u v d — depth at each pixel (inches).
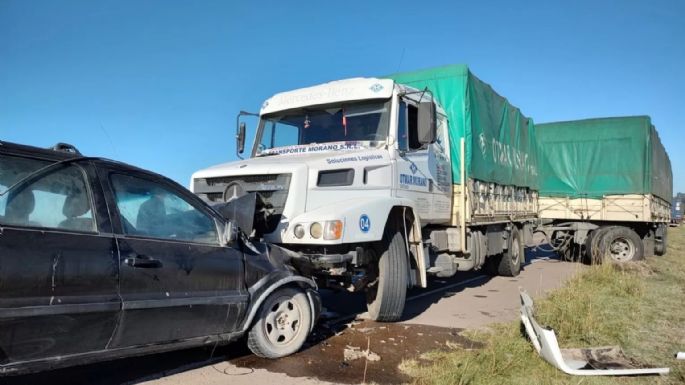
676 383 169.5
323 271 227.0
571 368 177.0
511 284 405.4
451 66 343.9
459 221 332.5
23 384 163.3
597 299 290.4
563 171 580.1
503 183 423.2
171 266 161.9
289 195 219.9
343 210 218.2
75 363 142.3
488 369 177.6
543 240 606.5
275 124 295.1
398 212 258.7
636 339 217.8
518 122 477.4
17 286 129.3
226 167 247.6
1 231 130.3
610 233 544.1
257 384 168.2
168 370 180.5
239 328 182.5
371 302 255.8
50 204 142.5
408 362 189.9
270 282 189.2
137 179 164.7
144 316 152.7
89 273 142.3
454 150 338.3
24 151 142.8
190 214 175.5
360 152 249.1
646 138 545.0
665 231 642.8
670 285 358.9
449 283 409.4
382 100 266.8
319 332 233.6
